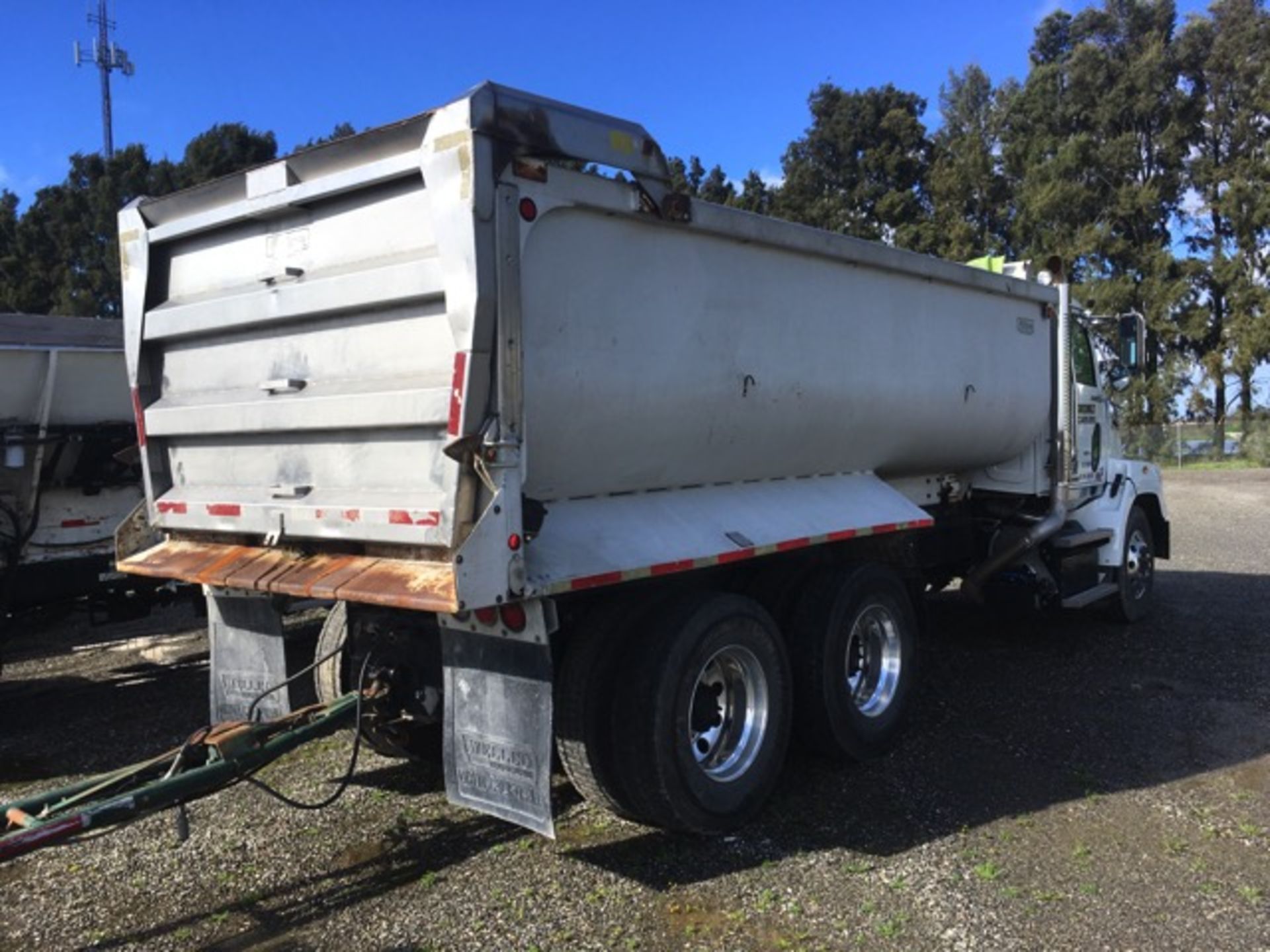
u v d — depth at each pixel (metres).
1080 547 7.70
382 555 3.81
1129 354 8.34
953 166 44.47
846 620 5.05
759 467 5.01
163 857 4.18
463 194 3.38
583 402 3.85
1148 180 42.34
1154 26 45.84
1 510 6.55
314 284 3.93
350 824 4.50
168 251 4.72
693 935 3.50
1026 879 3.90
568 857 4.13
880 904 3.71
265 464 4.29
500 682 3.77
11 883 3.98
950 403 6.14
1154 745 5.46
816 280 5.04
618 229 3.97
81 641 8.86
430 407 3.55
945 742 5.54
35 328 6.72
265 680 4.62
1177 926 3.54
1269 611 9.12
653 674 4.01
